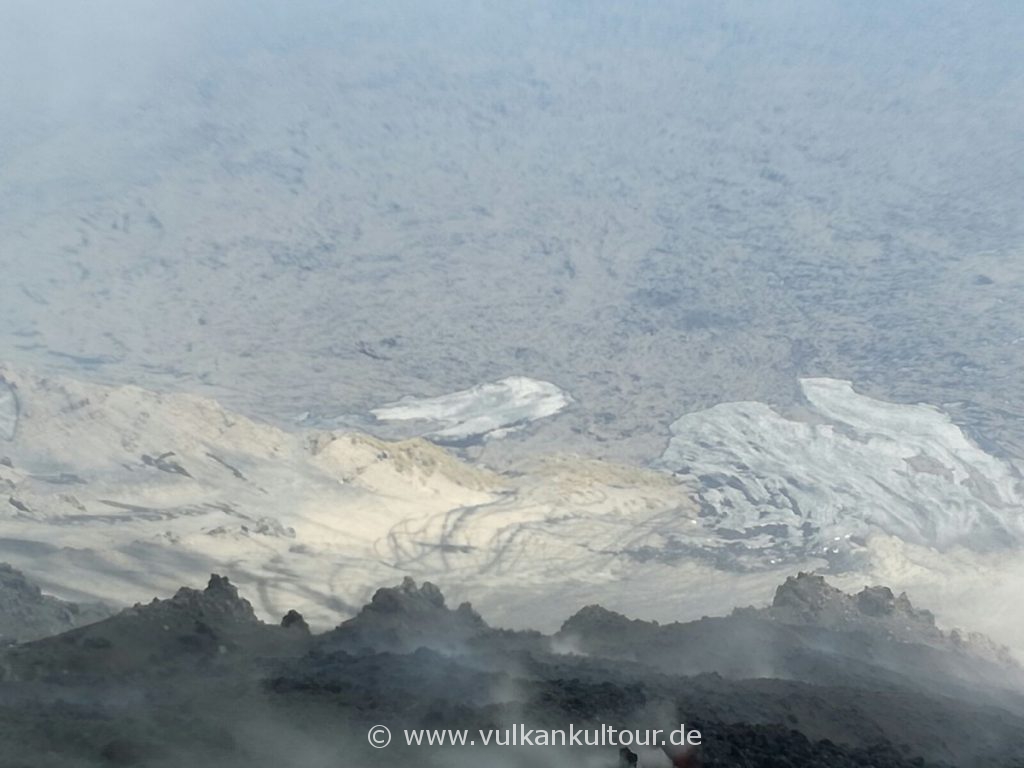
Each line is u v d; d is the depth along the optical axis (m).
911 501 112.25
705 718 21.62
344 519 96.12
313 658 27.25
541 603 83.19
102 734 18.30
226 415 108.69
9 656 26.17
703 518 107.62
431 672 24.58
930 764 21.52
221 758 17.78
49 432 97.75
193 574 77.19
